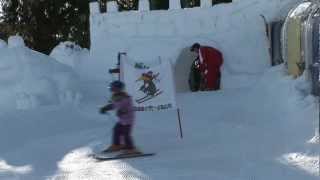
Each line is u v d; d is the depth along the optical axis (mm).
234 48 38750
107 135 26156
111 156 21547
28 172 20016
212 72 37562
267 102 29219
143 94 23016
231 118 28234
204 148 22000
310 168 17922
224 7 39531
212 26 39844
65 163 21141
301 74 29719
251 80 37594
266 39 37719
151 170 18984
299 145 20500
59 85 37188
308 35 28500
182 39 40531
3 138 26984
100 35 43281
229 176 17641
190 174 18109
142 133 25812
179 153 21438
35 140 26250
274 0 37906
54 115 31938
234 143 22406
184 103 32781
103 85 41500
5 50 37750
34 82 36000
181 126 26859
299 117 24938
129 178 18125
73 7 71188
